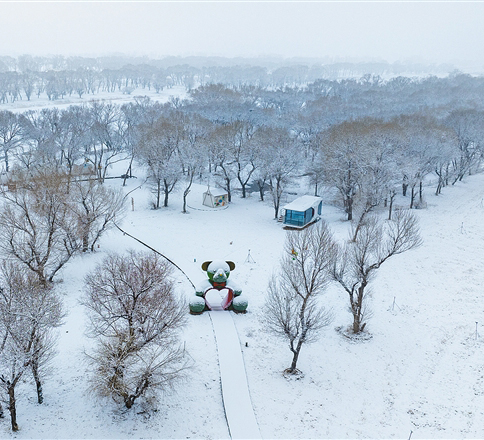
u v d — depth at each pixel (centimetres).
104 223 5797
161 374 3161
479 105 16612
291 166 7856
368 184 6706
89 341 3997
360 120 10912
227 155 8431
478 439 3153
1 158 10319
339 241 6297
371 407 3469
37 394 3391
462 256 5962
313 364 3934
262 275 5394
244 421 3269
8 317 2962
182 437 3134
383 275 5478
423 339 4288
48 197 4922
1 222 4694
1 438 2961
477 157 11138
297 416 3350
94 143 10444
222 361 3866
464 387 3666
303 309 3684
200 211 7850
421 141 8412
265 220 7512
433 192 9125
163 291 3478
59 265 4966
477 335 4297
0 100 19488
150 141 8150
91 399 3372
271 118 13712
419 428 3266
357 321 4331
